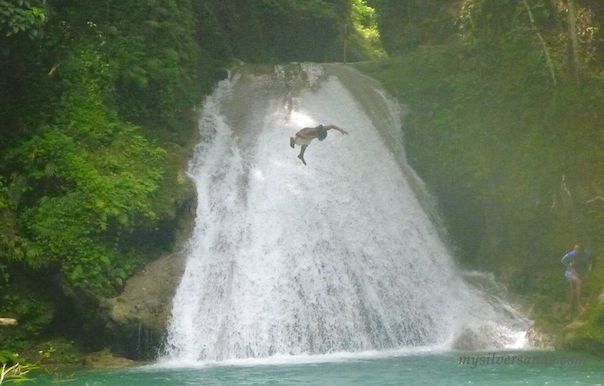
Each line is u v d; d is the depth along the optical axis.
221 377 12.36
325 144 20.06
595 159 18.83
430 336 17.03
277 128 20.42
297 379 11.98
